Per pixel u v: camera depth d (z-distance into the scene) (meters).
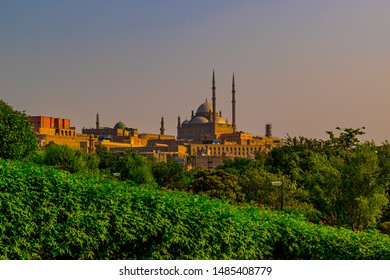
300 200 54.16
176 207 17.67
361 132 80.12
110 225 16.50
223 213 18.47
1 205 15.09
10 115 48.41
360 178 40.41
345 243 18.80
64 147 72.38
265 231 19.03
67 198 16.06
